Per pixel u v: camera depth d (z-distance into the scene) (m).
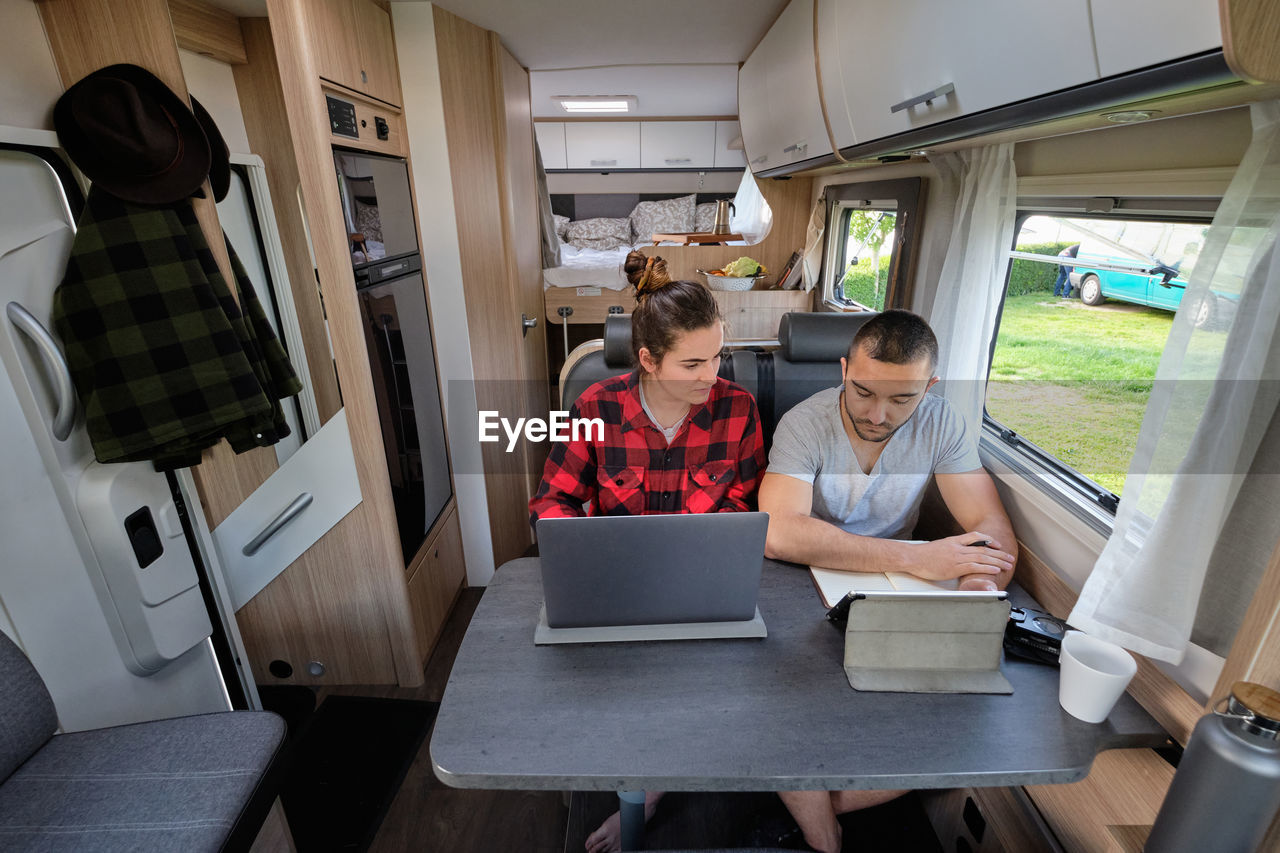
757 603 1.18
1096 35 0.85
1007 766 0.88
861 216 2.62
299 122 1.43
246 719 1.25
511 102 2.48
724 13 2.05
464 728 0.94
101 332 1.31
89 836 1.03
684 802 1.56
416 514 2.05
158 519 1.46
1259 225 0.83
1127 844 0.91
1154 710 1.01
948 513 1.57
